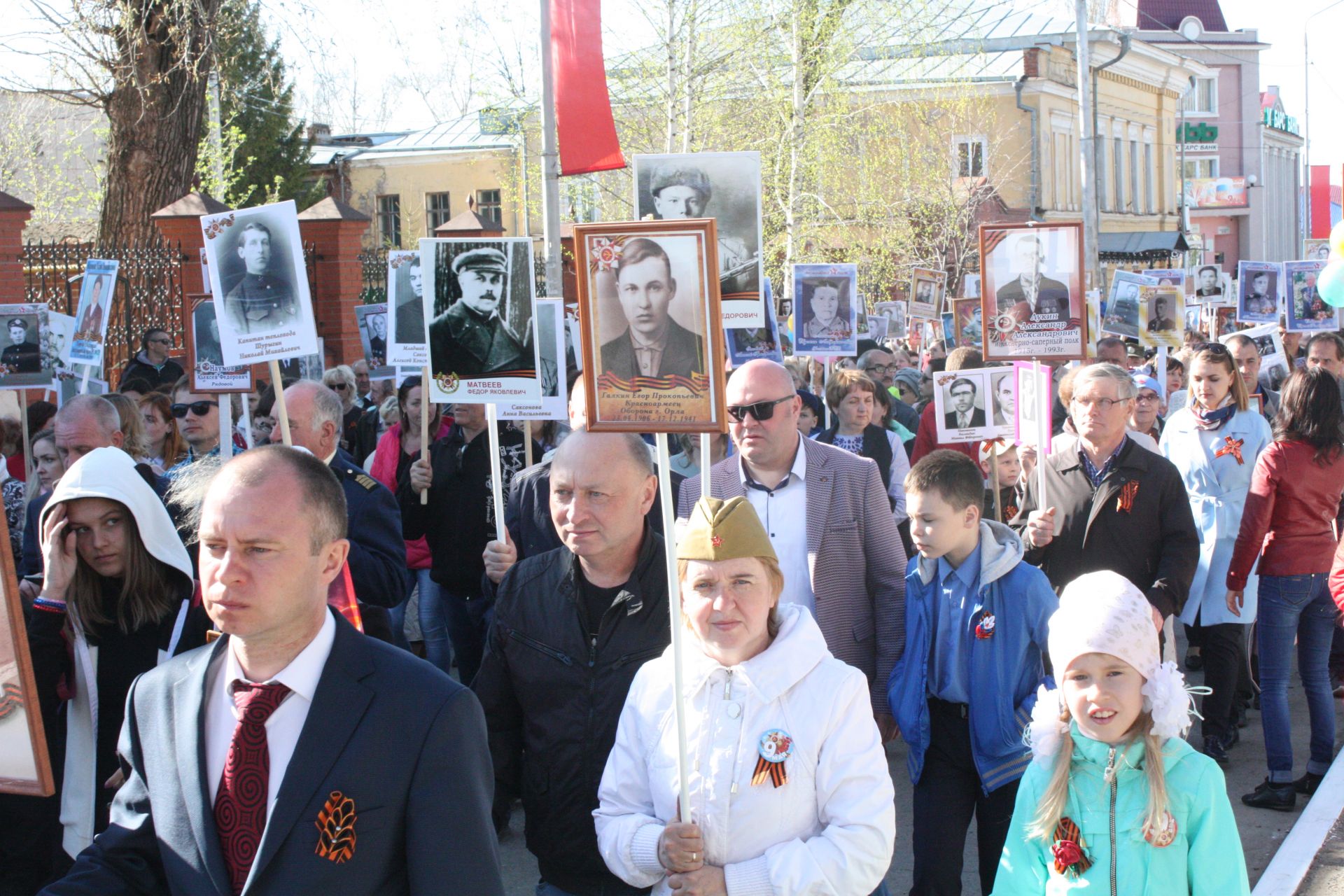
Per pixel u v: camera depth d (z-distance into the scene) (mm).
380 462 7480
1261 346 11742
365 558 4566
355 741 2324
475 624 6516
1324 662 6016
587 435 3566
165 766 2412
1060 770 3025
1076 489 5484
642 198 5223
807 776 2889
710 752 2922
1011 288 5730
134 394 9078
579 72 10773
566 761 3529
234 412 7520
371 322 11602
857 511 4535
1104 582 3000
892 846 2910
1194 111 65875
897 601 4496
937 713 4109
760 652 2998
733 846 2879
